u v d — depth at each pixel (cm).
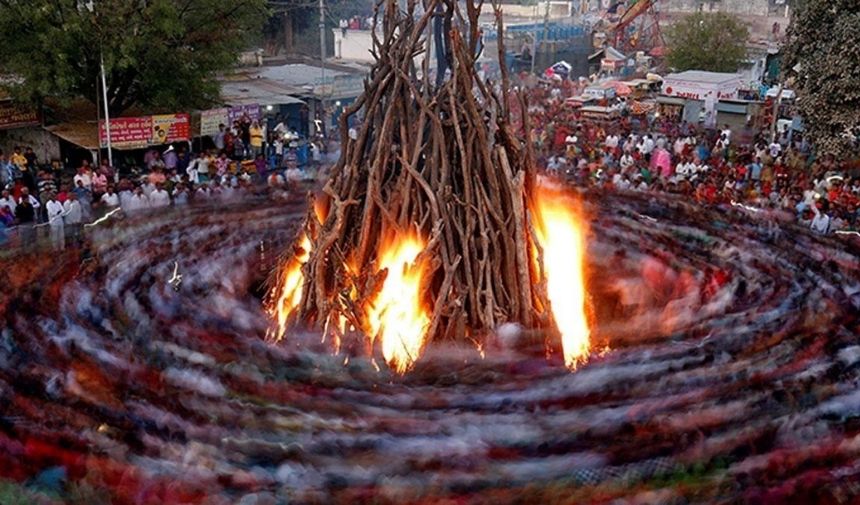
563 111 3703
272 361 1002
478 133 1074
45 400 920
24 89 2573
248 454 826
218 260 1395
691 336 1114
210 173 2506
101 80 2719
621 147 3030
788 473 805
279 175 2395
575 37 5981
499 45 1130
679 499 766
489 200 1080
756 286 1320
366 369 988
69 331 1095
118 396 927
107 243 1525
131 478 792
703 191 2109
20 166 2456
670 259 1445
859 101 2533
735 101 3894
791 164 2706
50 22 2591
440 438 846
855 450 837
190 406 905
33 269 1373
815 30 2653
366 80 1155
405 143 1090
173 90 2819
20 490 778
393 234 1076
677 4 6656
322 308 1058
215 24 2877
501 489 775
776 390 943
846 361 1032
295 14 5003
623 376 979
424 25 1123
